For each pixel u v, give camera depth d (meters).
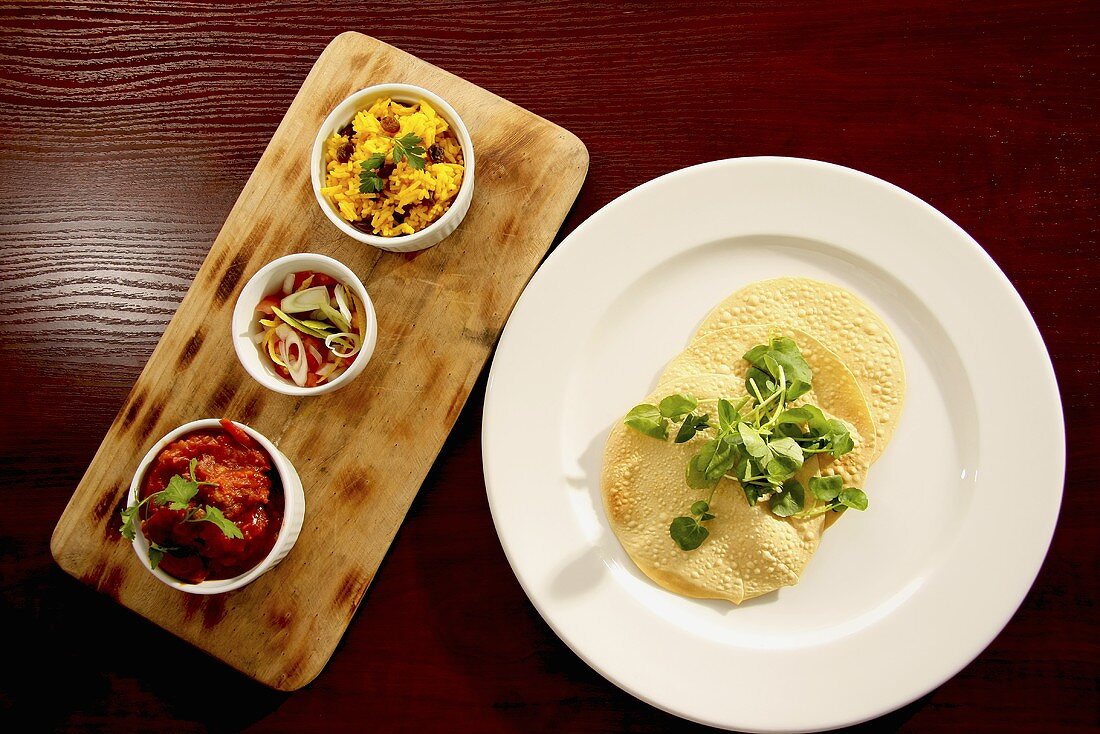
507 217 0.53
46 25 0.57
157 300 0.57
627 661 0.50
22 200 0.57
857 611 0.51
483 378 0.55
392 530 0.53
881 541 0.51
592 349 0.53
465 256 0.53
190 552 0.49
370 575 0.53
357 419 0.53
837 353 0.51
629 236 0.51
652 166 0.56
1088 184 0.54
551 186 0.53
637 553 0.51
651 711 0.54
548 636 0.54
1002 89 0.55
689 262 0.53
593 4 0.56
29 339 0.57
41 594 0.56
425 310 0.53
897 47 0.55
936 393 0.52
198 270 0.56
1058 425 0.50
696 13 0.56
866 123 0.55
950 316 0.51
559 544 0.51
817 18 0.56
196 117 0.57
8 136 0.57
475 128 0.54
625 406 0.53
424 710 0.54
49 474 0.56
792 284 0.52
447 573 0.54
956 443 0.51
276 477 0.51
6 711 0.55
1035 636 0.53
